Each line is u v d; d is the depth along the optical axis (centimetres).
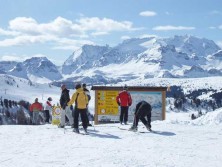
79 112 1975
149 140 1742
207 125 2317
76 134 1930
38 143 1638
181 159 1333
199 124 2409
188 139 1778
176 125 2316
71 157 1341
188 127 2219
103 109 3098
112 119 3094
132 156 1366
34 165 1216
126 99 2541
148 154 1410
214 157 1377
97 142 1678
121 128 2172
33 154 1394
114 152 1441
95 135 1900
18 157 1339
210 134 1931
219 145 1627
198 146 1599
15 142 1659
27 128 2159
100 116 3095
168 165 1234
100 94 3098
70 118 2308
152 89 3094
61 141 1698
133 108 3098
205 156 1392
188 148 1552
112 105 3098
